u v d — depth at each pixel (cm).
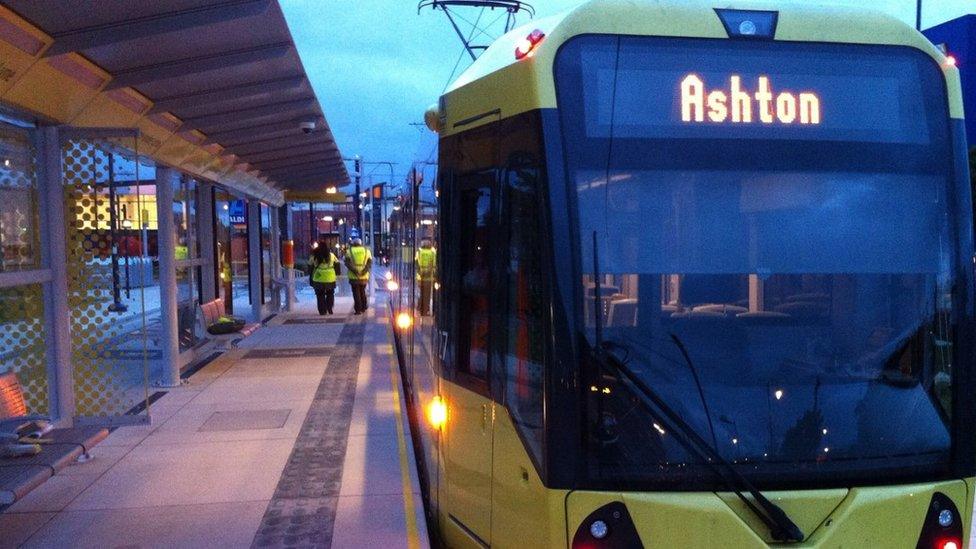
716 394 336
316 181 1912
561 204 333
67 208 721
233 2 584
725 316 341
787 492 329
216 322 1233
